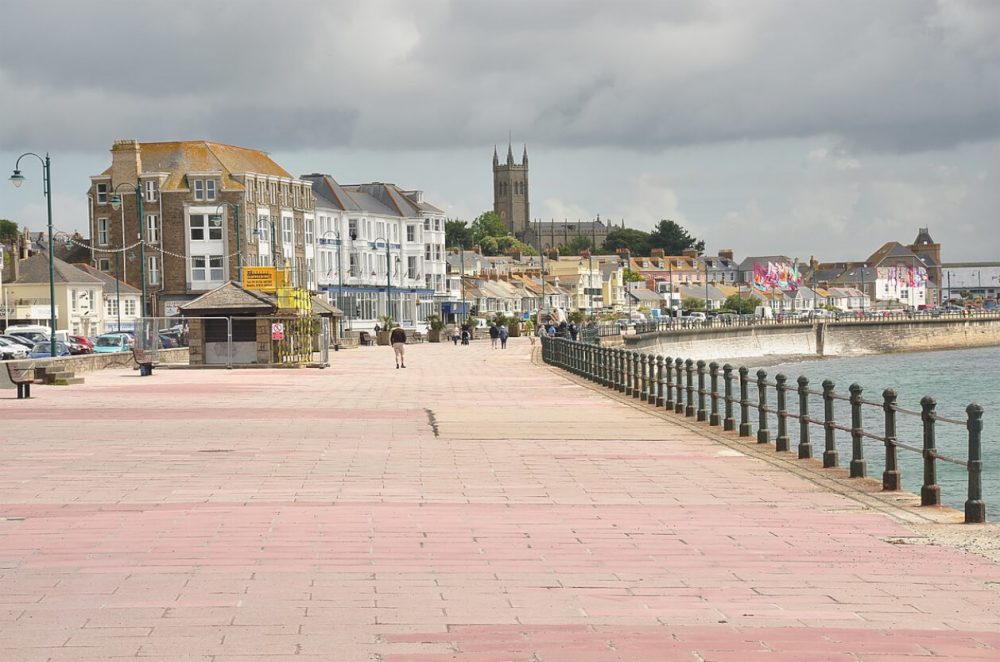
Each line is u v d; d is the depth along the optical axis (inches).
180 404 1197.7
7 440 822.5
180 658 286.5
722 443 852.6
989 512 968.9
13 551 419.8
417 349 3518.7
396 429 928.3
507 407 1189.1
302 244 4505.4
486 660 286.7
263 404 1202.0
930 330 6697.8
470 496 573.6
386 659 287.1
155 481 613.9
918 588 373.4
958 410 2274.9
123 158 4040.4
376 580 376.5
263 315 2116.1
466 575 386.0
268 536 453.4
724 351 5516.7
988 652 297.3
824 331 6235.2
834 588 372.5
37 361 1668.3
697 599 355.3
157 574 381.7
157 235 4025.6
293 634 309.3
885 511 542.0
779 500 575.8
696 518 514.6
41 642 299.6
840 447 1439.5
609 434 909.2
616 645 300.7
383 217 5128.0
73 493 568.7
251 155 4392.2
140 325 2003.0
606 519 508.1
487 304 7091.5
